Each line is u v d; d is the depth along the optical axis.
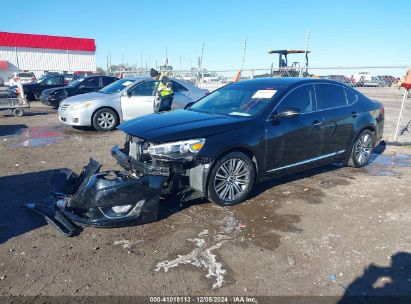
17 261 3.29
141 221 3.87
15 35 48.75
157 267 3.20
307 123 5.15
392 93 20.23
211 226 4.00
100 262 3.28
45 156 7.15
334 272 3.13
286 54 19.81
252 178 4.68
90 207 3.69
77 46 53.53
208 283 2.97
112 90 10.58
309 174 5.98
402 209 4.50
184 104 9.61
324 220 4.17
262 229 3.93
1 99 13.00
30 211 4.34
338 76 11.48
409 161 6.93
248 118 4.68
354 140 6.04
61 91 14.41
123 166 4.48
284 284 2.96
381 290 2.89
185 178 4.33
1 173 5.95
